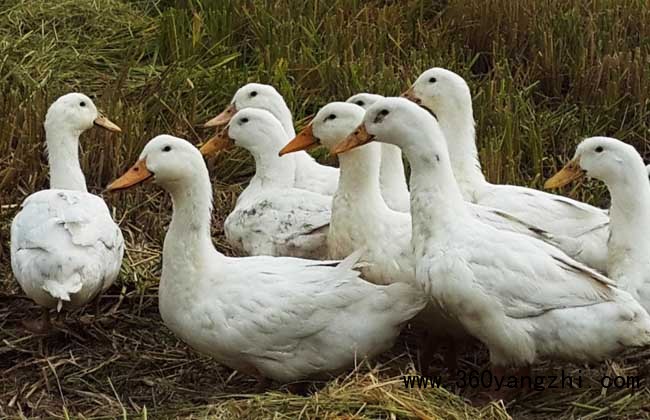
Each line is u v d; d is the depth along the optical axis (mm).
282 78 11273
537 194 8297
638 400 6977
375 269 7434
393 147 8328
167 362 7719
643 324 6750
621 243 7496
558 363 7461
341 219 7562
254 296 6898
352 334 6859
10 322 8125
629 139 10969
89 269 7387
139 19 12812
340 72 11484
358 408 6352
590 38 12070
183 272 7000
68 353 7785
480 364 7688
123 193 9766
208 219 7109
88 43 12273
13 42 12055
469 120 8727
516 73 11766
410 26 12773
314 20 12648
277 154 8711
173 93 11305
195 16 12156
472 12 12578
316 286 6902
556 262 6855
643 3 12656
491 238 6875
